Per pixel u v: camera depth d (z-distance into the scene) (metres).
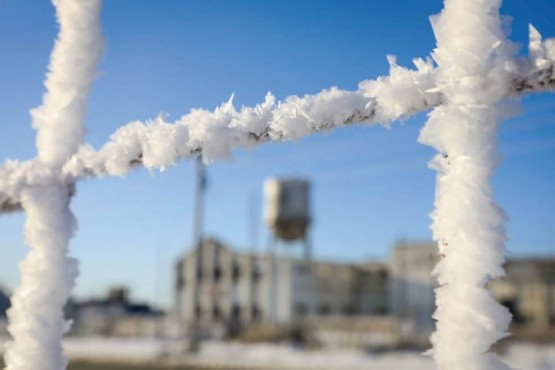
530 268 31.14
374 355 22.28
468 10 0.61
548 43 0.58
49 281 0.86
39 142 0.91
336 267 37.16
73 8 0.96
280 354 23.00
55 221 0.88
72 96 0.92
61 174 0.88
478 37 0.60
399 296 34.53
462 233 0.58
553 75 0.57
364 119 0.66
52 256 0.87
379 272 36.84
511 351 22.08
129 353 23.58
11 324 0.86
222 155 0.71
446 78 0.61
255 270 36.75
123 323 33.81
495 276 0.57
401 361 20.11
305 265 36.44
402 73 0.64
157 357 22.30
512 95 0.60
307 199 29.67
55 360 0.85
